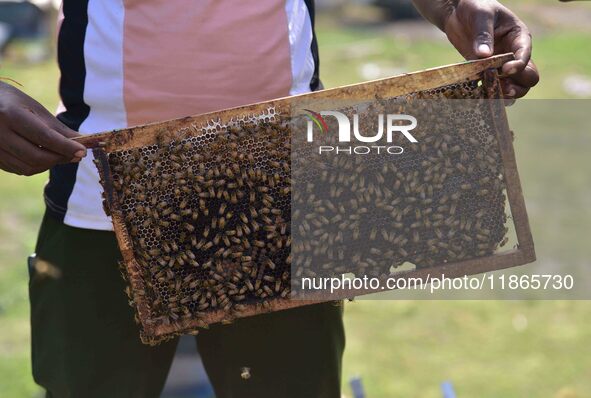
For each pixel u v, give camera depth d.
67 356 3.86
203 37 3.69
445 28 3.87
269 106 3.25
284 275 3.37
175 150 3.24
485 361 7.53
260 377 3.91
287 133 3.30
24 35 20.19
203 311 3.35
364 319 8.42
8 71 18.34
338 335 3.95
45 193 3.97
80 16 3.76
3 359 7.38
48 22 20.02
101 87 3.74
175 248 3.28
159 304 3.33
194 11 3.68
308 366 3.88
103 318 3.83
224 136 3.27
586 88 17.16
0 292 8.89
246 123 3.28
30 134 3.10
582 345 7.77
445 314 8.50
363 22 23.64
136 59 3.69
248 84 3.74
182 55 3.69
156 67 3.69
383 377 7.21
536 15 23.67
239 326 3.83
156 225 3.28
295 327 3.84
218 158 3.29
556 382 7.14
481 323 8.27
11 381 6.94
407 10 23.92
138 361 3.87
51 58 19.34
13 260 9.77
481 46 3.49
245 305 3.35
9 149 3.17
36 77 17.97
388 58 19.88
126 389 3.87
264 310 3.37
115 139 3.19
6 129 3.13
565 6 24.58
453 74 3.27
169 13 3.67
